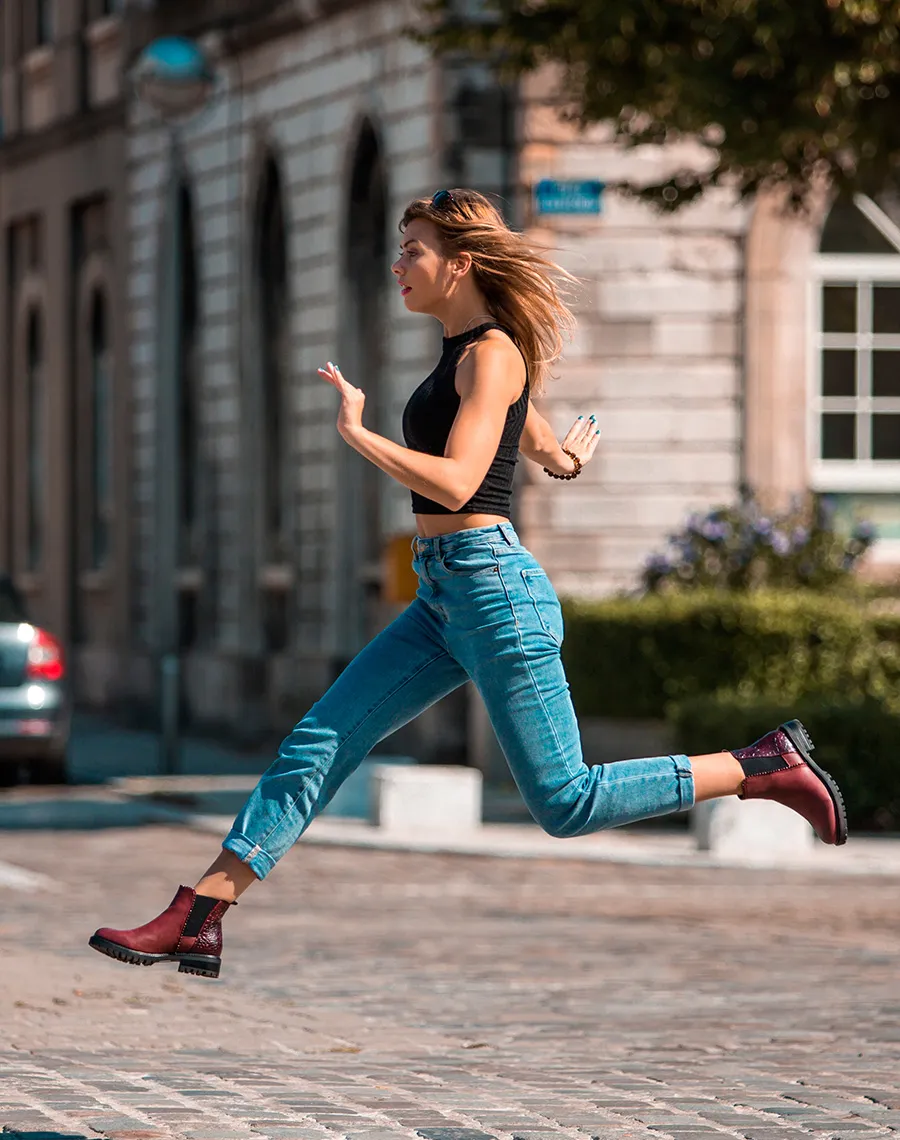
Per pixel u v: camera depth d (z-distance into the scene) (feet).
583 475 133.39
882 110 100.78
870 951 68.28
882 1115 41.50
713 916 77.46
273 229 161.58
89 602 197.26
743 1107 42.22
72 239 199.11
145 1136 38.01
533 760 38.14
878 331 136.15
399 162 138.72
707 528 126.72
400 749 139.85
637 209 133.39
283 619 160.45
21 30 211.20
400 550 121.60
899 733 106.11
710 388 134.31
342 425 36.70
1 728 125.70
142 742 165.78
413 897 82.99
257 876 38.65
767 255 134.31
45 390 204.95
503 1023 54.19
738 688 118.93
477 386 37.81
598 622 122.01
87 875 88.84
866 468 136.15
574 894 84.48
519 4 102.99
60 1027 51.96
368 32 143.02
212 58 166.91
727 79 97.96
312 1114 40.52
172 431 146.10
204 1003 56.54
